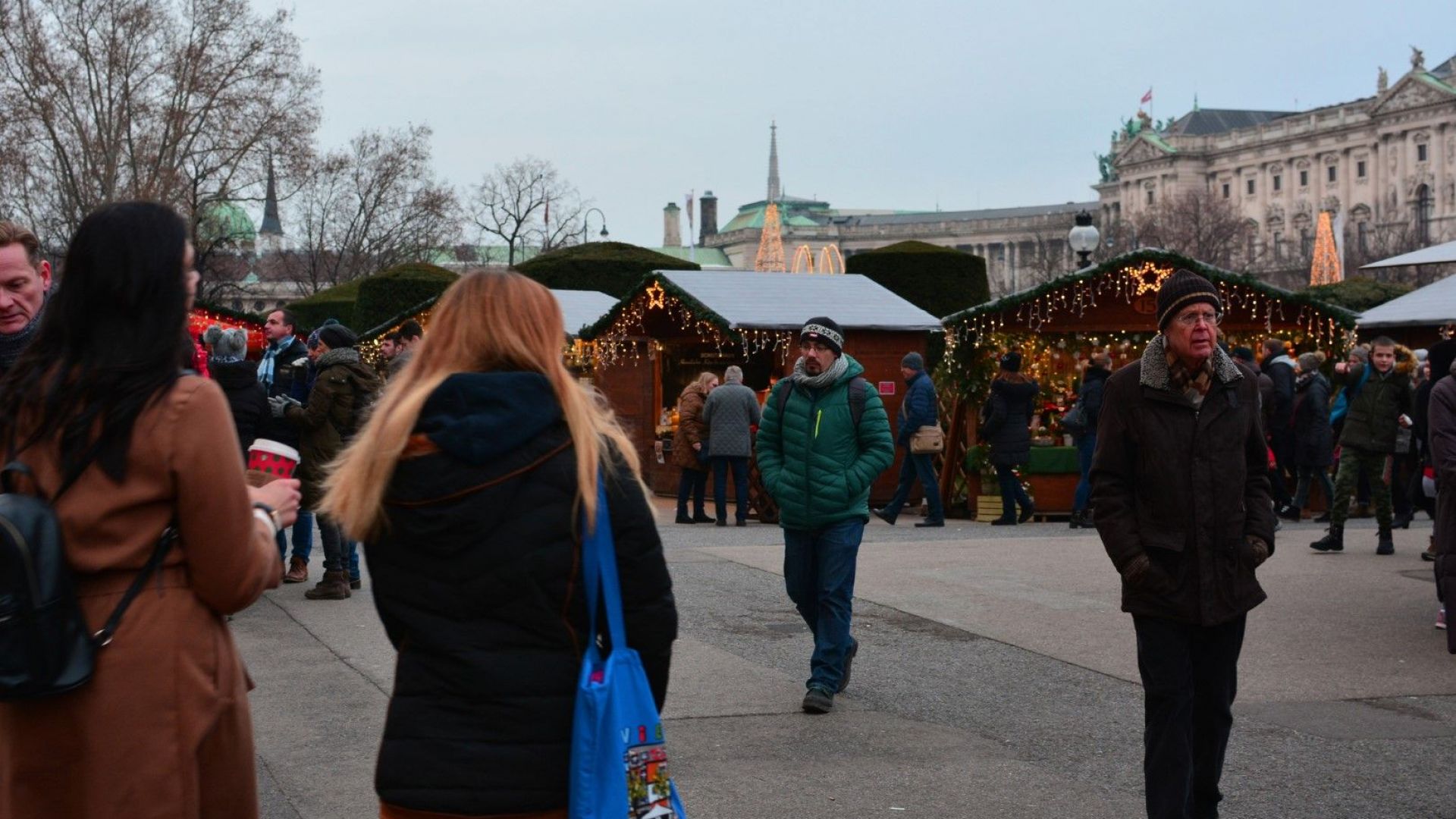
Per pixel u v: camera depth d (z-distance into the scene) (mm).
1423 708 7289
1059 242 120062
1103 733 6746
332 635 8906
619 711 2861
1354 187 133250
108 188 53688
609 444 2969
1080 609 10188
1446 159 123125
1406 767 6211
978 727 6855
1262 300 19188
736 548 14055
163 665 2908
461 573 2869
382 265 69750
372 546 2945
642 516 2961
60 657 2771
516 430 2857
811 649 8789
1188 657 4918
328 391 10109
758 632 9344
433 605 2889
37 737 2865
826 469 7145
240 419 9438
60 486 2873
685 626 9570
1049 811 5492
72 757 2865
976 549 13852
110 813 2854
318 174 63562
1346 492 13305
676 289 20531
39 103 52969
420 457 2867
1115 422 4984
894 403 20438
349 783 5750
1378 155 129625
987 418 17828
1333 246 77250
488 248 72000
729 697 7383
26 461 2908
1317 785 5926
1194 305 4836
